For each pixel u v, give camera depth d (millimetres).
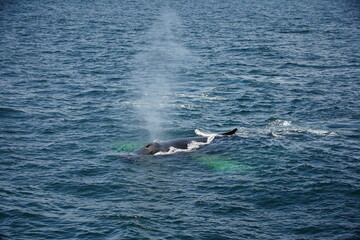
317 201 24516
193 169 28766
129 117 40406
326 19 132250
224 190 25812
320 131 36406
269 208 23812
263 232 21453
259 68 62906
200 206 23922
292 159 30422
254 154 31219
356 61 67500
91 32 100938
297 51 76812
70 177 27562
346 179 27297
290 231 21531
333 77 56938
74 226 21828
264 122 39031
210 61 68375
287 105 44281
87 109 42750
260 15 146250
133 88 51312
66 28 106250
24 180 27000
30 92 48406
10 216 22562
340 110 42469
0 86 50312
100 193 25453
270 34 99938
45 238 20703
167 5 185000
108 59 69312
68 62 65875
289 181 27000
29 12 141875
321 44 84938
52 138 34688
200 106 44094
